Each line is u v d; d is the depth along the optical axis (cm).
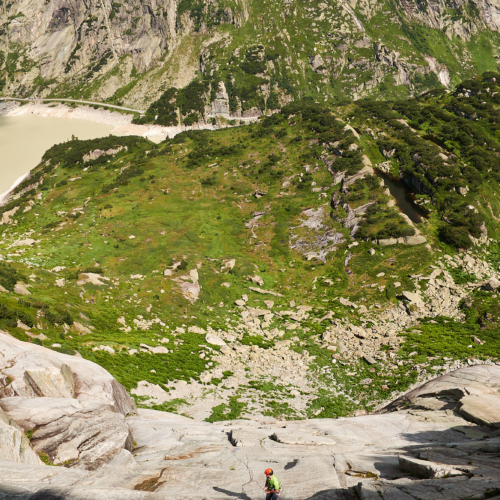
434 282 8119
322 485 1880
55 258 9406
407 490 1603
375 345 6544
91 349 5450
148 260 9581
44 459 2089
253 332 7250
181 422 3425
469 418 3181
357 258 9300
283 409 4978
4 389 2581
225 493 1822
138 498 1609
